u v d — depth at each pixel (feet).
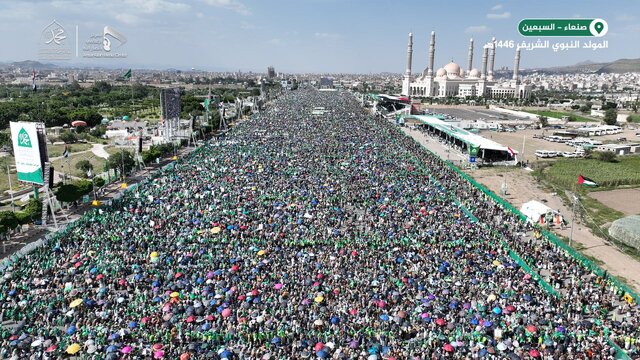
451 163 486.38
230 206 294.46
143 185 348.38
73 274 206.18
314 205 302.45
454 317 179.42
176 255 224.33
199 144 577.84
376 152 489.67
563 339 165.07
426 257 227.61
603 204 367.04
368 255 228.22
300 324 172.14
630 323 182.19
